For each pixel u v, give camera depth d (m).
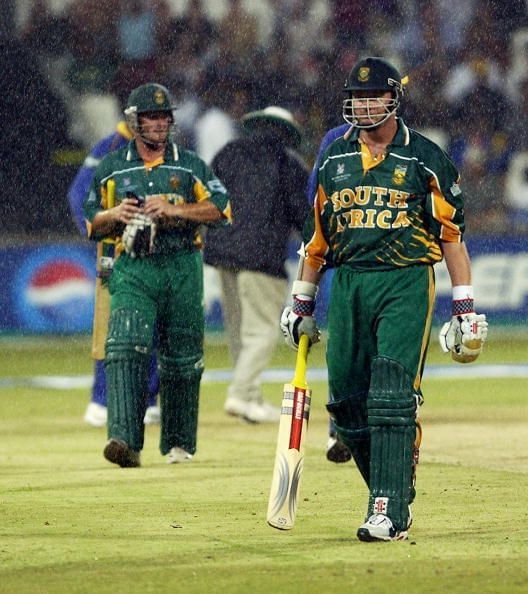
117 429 29.86
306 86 75.25
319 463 31.38
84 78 72.31
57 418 42.97
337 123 75.44
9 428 40.03
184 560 19.03
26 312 65.38
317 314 66.62
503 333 71.12
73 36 72.38
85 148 70.50
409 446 20.30
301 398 20.64
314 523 22.48
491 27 76.88
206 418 42.59
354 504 24.78
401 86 20.44
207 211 29.92
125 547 20.16
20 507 24.41
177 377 30.91
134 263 29.98
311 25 75.69
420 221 20.38
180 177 30.06
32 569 18.41
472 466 30.52
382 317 20.30
